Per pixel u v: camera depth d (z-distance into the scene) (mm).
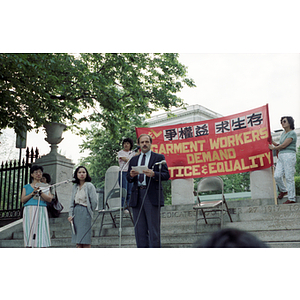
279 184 7590
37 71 8312
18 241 7820
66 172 10438
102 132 20516
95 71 12078
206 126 9055
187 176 8992
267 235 5707
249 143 8445
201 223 7293
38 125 9562
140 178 5215
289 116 7492
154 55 12828
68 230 7887
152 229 4969
